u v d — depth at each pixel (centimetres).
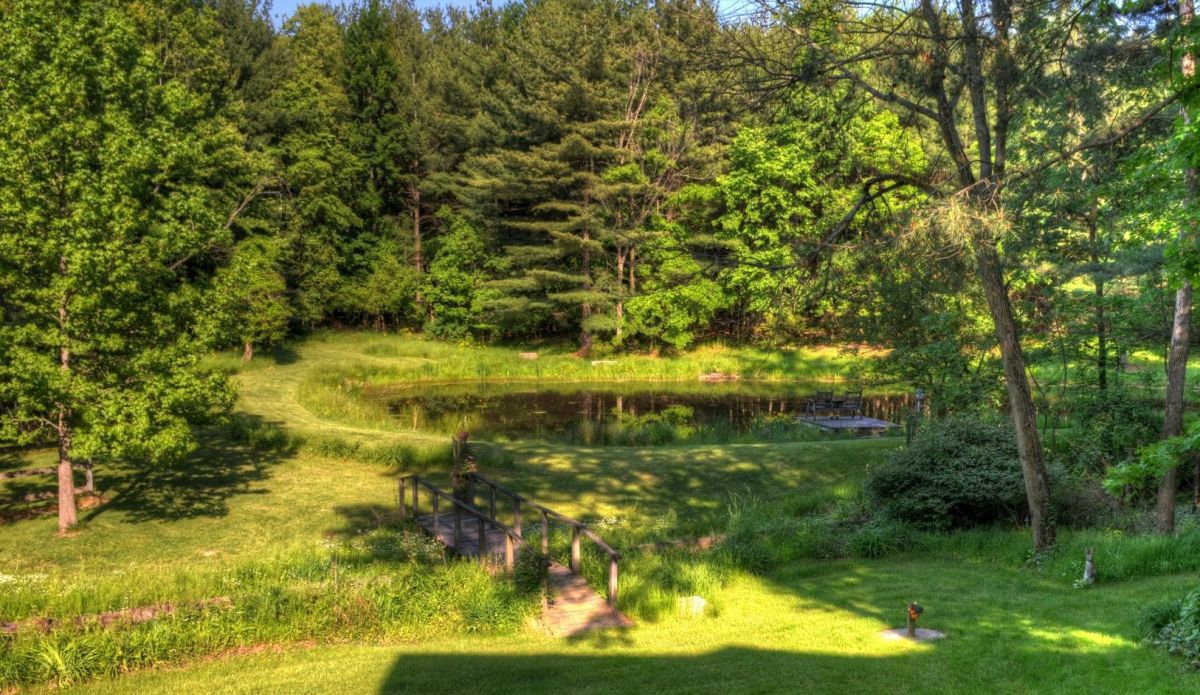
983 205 1011
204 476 2025
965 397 2084
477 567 1227
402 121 5784
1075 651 853
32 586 1152
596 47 3875
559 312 5056
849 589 1213
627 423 3100
